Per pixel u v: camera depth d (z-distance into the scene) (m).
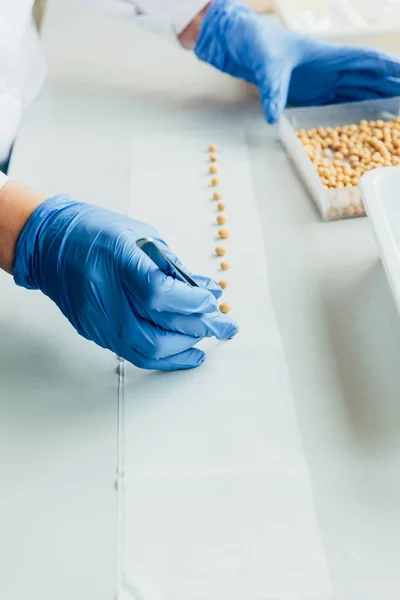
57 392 0.81
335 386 0.79
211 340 0.83
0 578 0.71
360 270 0.88
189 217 0.94
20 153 1.01
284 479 0.74
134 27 1.22
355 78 1.05
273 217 0.94
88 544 0.72
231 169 0.99
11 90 0.99
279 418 0.78
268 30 1.03
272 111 1.01
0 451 0.77
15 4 0.96
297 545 0.71
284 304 0.85
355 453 0.76
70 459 0.77
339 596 0.69
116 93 1.10
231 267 0.89
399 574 0.70
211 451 0.76
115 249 0.78
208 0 1.04
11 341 0.84
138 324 0.79
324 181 0.94
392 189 0.84
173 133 1.04
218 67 1.08
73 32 1.22
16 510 0.74
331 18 1.09
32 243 0.82
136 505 0.74
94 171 0.99
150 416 0.79
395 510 0.73
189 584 0.70
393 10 1.09
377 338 0.82
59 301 0.82
